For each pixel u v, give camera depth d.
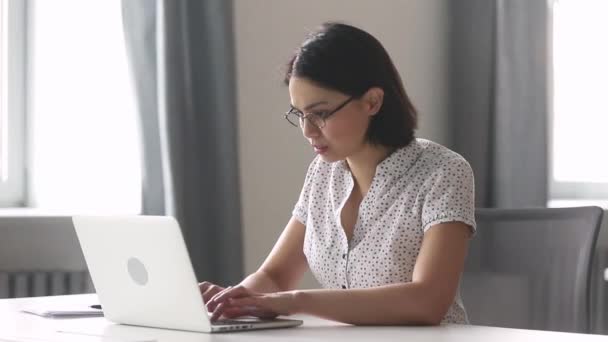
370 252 2.04
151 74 3.07
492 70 4.00
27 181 3.46
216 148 3.17
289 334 1.68
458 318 2.10
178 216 3.03
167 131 3.02
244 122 3.42
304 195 2.25
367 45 2.01
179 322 1.73
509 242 2.40
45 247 3.03
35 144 3.45
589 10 4.71
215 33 3.15
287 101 3.56
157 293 1.73
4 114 3.38
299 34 3.60
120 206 3.32
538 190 4.04
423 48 4.03
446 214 1.94
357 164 2.08
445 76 4.11
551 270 2.34
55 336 1.67
